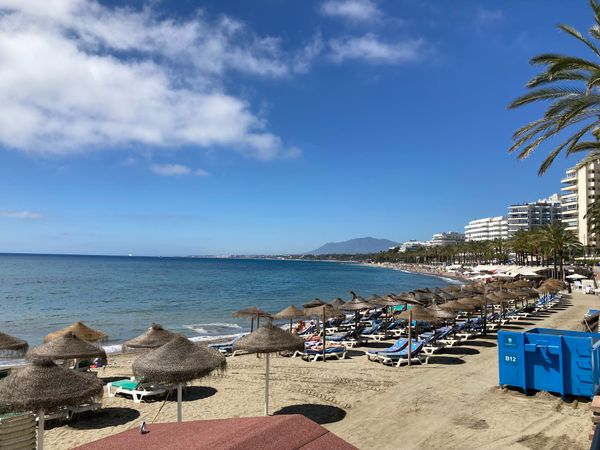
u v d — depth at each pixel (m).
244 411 9.45
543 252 63.72
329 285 72.38
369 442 7.46
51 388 5.89
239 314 18.69
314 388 11.00
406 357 13.73
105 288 56.06
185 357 7.43
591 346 9.05
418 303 20.73
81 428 8.62
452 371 12.43
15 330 24.88
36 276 78.25
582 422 7.95
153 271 107.56
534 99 12.59
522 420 8.19
